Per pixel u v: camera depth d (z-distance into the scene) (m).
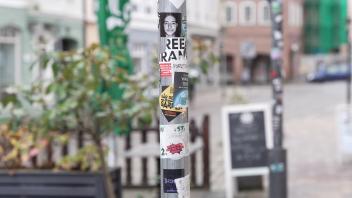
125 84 7.79
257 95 43.69
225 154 10.98
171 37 4.49
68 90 7.45
